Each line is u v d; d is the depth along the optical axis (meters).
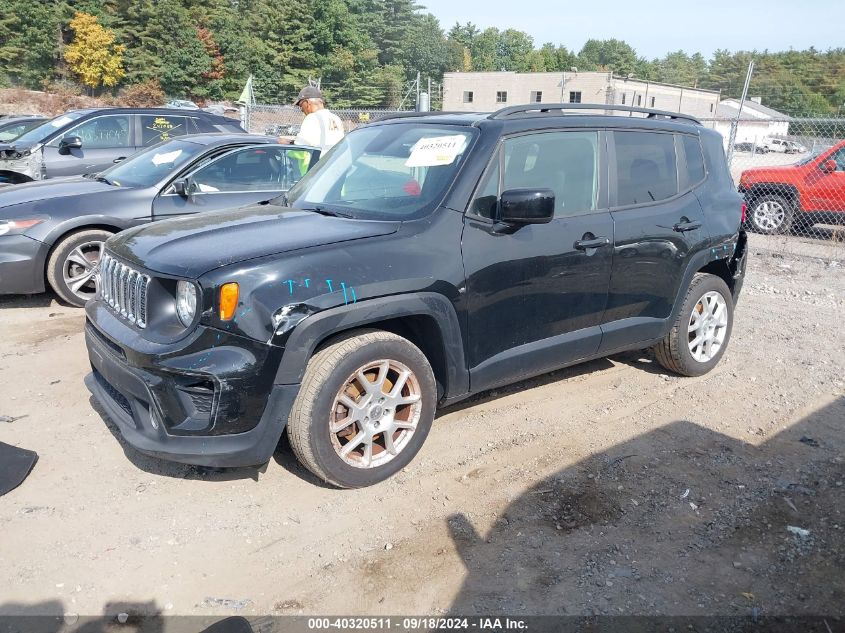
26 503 3.50
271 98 70.19
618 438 4.33
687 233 4.86
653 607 2.89
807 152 13.16
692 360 5.21
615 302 4.55
